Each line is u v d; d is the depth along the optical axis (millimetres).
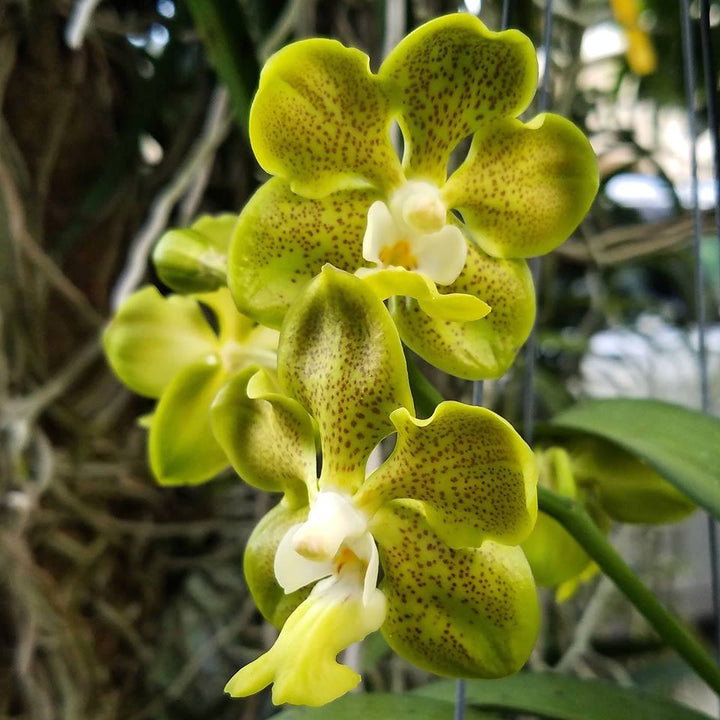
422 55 180
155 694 302
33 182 291
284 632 179
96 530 295
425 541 183
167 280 209
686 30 217
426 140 190
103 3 297
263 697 300
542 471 228
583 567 224
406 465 177
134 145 296
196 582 308
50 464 283
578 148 190
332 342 173
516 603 179
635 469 232
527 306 196
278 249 188
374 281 177
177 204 301
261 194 188
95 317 293
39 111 291
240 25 205
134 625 302
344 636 177
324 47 176
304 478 185
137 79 304
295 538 177
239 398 183
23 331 285
